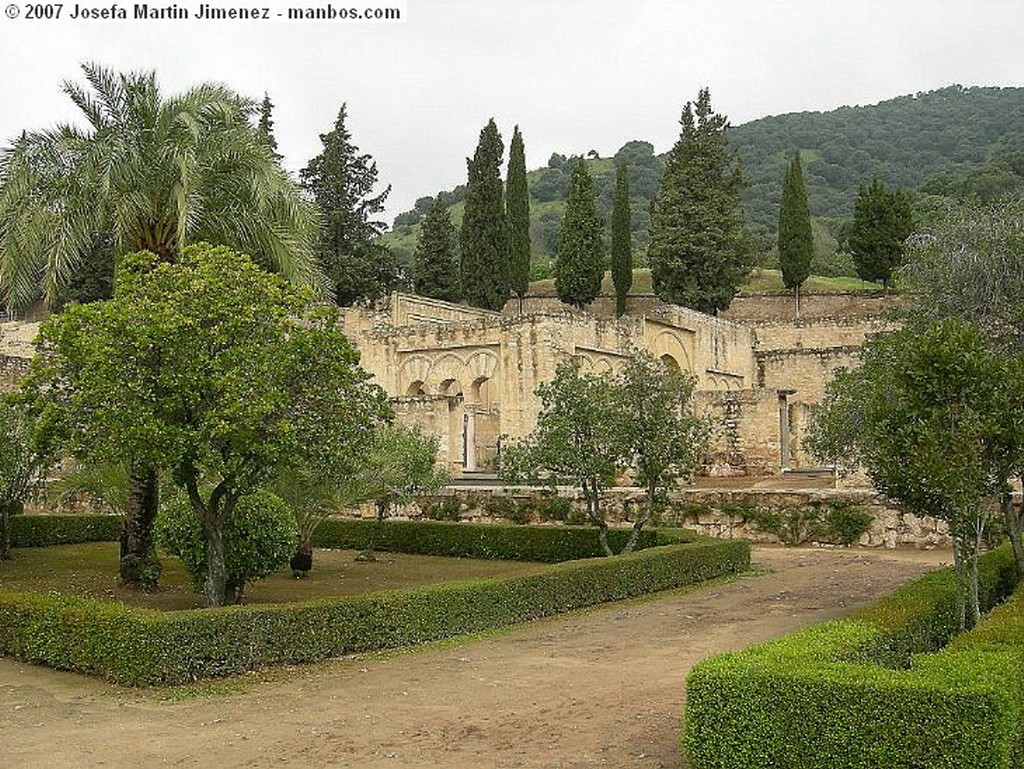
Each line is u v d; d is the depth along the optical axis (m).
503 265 67.00
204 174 22.39
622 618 18.20
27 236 21.42
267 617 14.05
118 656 13.09
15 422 24.45
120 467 20.70
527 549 28.11
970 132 166.62
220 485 16.45
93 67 22.00
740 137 185.00
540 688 12.55
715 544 23.78
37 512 35.56
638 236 126.81
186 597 19.88
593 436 23.50
